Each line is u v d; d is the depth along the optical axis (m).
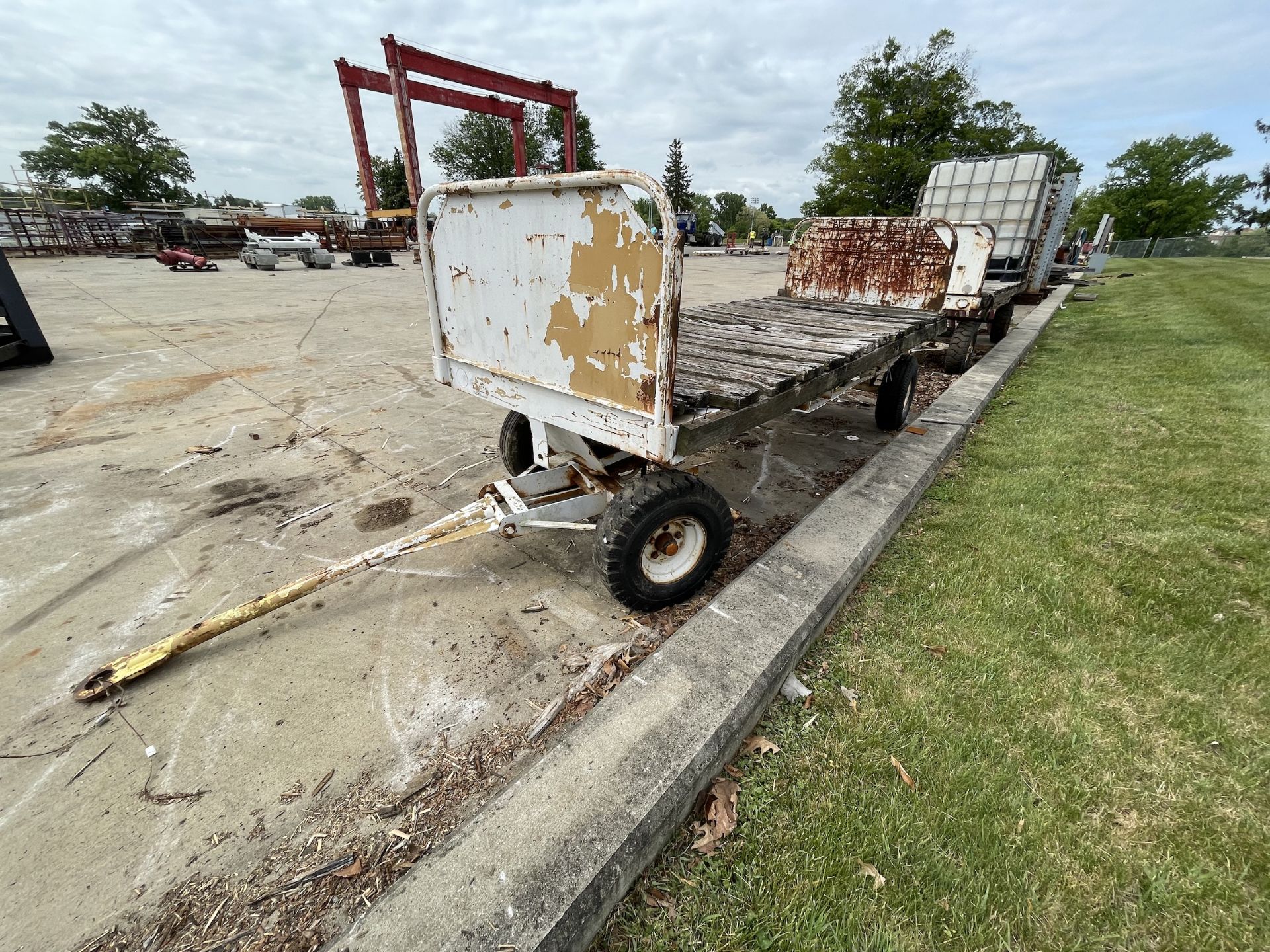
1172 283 15.77
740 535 3.23
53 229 27.25
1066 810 1.63
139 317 9.83
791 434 4.88
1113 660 2.18
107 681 2.01
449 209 2.48
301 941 1.36
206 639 2.14
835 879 1.47
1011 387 5.94
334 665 2.22
